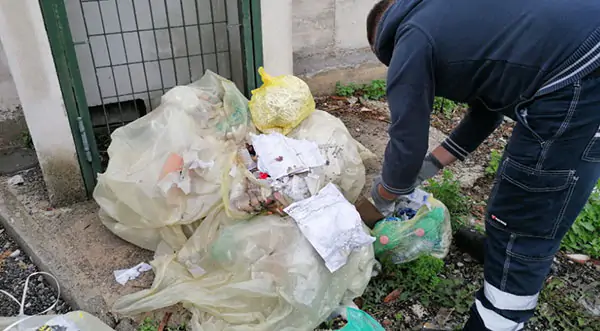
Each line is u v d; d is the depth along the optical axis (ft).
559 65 4.56
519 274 5.43
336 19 12.98
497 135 11.57
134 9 9.64
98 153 9.11
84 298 7.27
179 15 10.39
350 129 11.85
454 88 5.21
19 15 7.55
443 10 4.85
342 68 13.64
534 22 4.61
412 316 6.98
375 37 5.60
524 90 4.83
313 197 7.06
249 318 6.44
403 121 5.11
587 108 4.58
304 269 6.37
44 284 7.88
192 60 10.89
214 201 7.62
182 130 8.10
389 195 6.23
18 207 9.18
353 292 6.81
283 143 7.95
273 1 9.37
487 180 9.90
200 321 6.62
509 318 5.69
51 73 8.11
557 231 5.19
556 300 7.15
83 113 8.65
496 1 4.76
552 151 4.82
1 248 8.66
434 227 7.23
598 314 7.00
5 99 10.59
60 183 8.99
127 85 10.73
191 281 7.06
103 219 8.38
